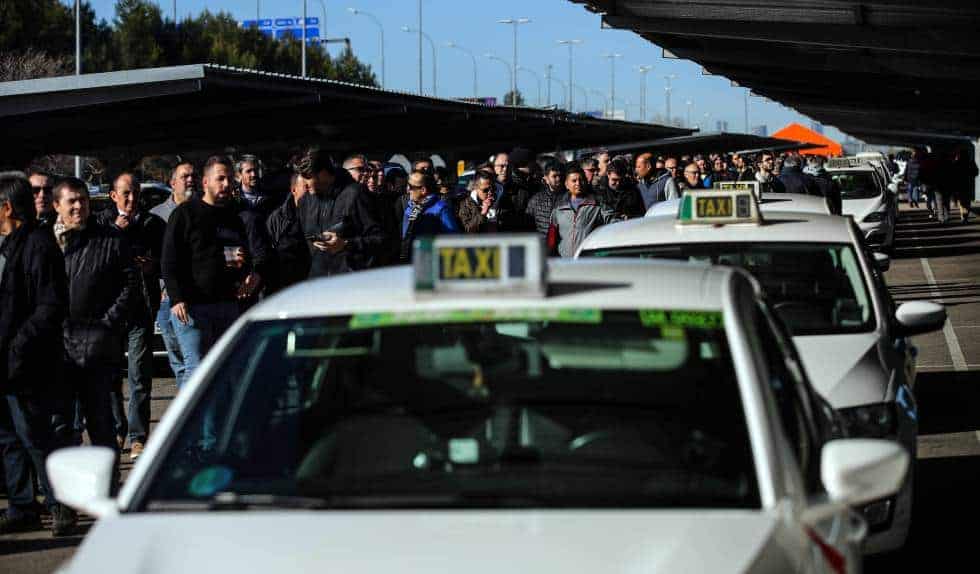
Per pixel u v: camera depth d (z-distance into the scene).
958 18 27.98
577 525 3.94
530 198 17.36
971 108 60.81
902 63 37.16
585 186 15.91
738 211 9.76
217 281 11.00
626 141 88.62
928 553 8.25
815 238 9.66
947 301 23.11
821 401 6.20
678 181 22.09
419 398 4.87
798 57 38.09
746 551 3.80
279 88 31.61
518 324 4.86
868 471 4.28
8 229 9.27
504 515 4.03
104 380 9.91
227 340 5.10
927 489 9.91
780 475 4.27
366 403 4.87
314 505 4.25
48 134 36.06
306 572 3.73
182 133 41.06
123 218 12.27
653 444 4.47
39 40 92.12
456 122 51.38
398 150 64.69
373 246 12.32
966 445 11.47
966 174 46.72
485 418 4.70
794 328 9.05
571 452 4.50
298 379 4.93
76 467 4.50
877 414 7.83
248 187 13.98
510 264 4.89
